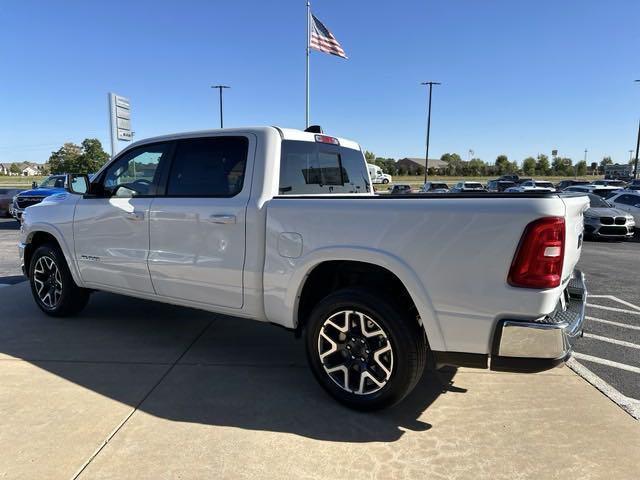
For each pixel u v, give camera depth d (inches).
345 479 97.0
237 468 100.0
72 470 98.5
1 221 747.4
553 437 113.0
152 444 108.1
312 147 159.2
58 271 193.9
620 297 262.1
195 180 151.4
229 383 141.0
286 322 133.4
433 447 108.6
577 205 112.0
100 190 176.4
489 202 104.0
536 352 101.6
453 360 111.1
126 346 170.4
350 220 119.1
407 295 119.6
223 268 141.6
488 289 104.0
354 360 123.8
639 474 99.0
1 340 175.0
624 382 145.5
